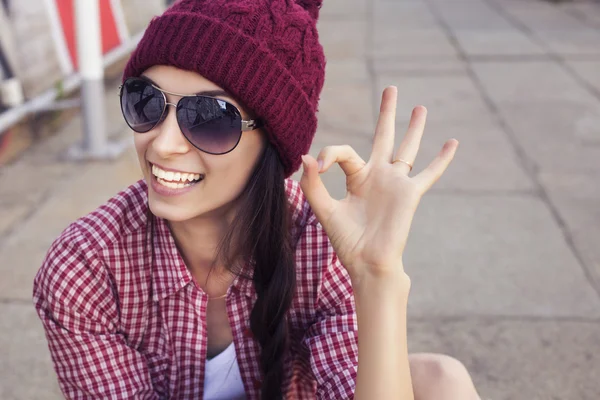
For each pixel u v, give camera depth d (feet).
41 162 13.67
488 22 29.96
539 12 33.14
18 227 10.91
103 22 19.12
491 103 18.35
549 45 25.23
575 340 8.37
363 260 4.10
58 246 4.47
